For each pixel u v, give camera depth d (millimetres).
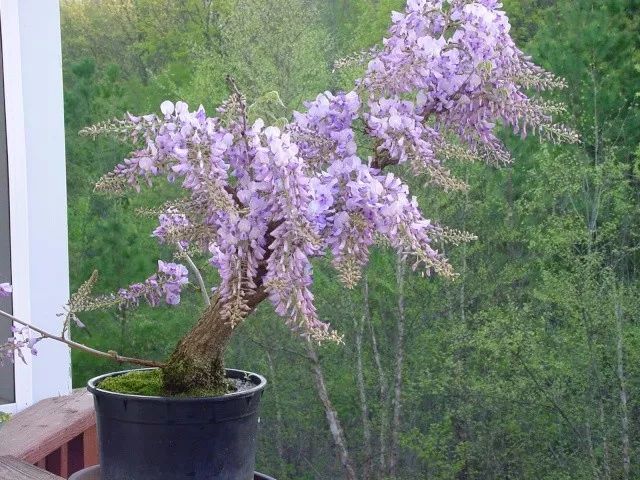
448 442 5500
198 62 5449
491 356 5254
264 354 5574
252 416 1271
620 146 4992
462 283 5203
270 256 1014
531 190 4945
